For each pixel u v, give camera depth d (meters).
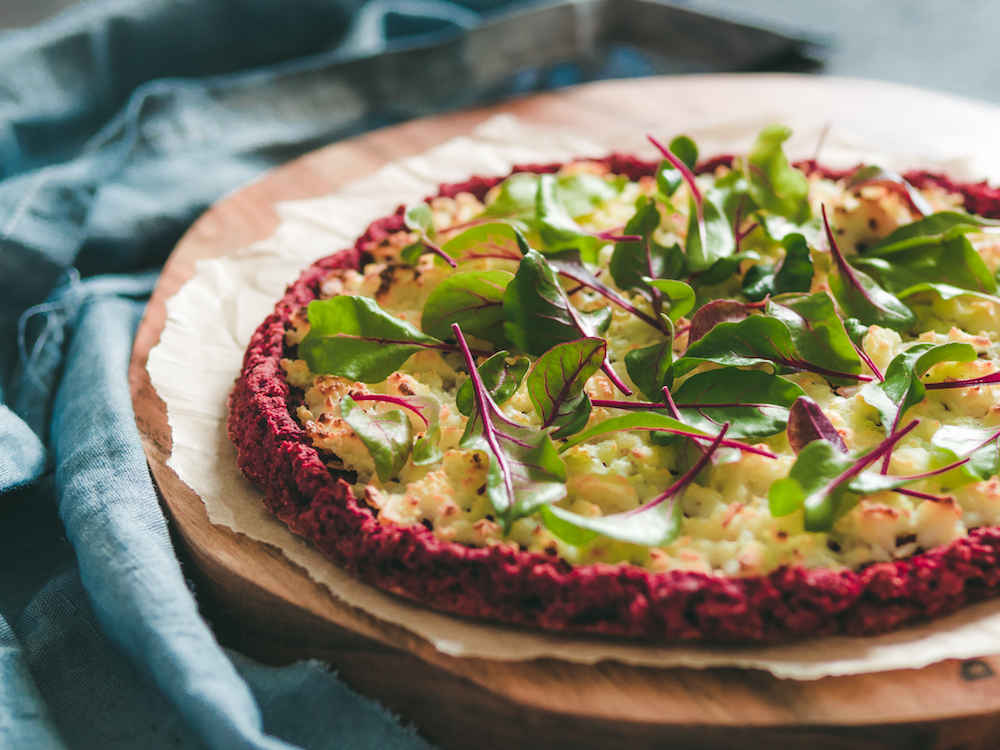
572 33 0.68
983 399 0.37
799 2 0.94
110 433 0.39
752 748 0.31
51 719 0.34
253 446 0.38
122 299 0.49
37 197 0.50
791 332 0.38
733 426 0.35
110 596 0.34
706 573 0.33
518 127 0.58
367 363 0.38
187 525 0.37
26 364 0.47
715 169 0.50
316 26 0.71
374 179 0.54
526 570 0.33
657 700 0.31
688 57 0.70
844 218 0.45
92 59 0.62
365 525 0.34
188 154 0.57
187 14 0.65
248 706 0.33
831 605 0.32
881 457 0.35
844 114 0.58
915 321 0.40
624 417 0.34
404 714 0.33
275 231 0.51
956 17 0.91
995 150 0.55
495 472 0.34
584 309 0.41
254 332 0.45
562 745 0.32
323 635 0.34
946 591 0.33
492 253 0.42
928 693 0.31
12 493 0.41
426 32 0.72
